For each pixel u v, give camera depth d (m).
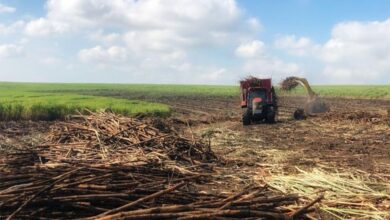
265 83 27.20
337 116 27.73
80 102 34.38
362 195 8.66
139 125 14.71
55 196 6.29
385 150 15.30
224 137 19.36
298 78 32.00
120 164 9.40
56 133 14.89
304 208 6.32
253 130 22.73
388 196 8.59
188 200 6.98
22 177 7.33
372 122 24.83
